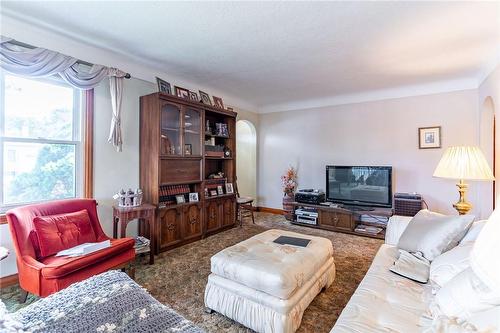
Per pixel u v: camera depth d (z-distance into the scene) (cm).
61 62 238
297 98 479
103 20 218
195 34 241
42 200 245
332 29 230
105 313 100
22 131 233
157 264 271
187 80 376
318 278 201
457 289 108
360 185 409
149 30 234
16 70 212
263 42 256
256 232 398
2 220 218
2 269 219
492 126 332
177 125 337
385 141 419
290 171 494
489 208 319
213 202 388
